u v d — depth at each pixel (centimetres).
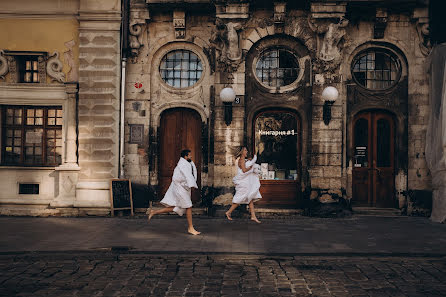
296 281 464
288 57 1046
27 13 1020
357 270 512
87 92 1004
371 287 442
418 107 1020
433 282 462
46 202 1010
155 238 704
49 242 665
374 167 1048
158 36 1051
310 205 995
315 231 781
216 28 1021
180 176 738
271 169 1051
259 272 502
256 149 1054
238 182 855
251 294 418
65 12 1016
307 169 1020
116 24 1003
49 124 1046
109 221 909
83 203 988
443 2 970
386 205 1044
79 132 1005
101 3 1002
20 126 1048
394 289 435
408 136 1021
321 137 997
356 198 1048
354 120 1052
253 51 1038
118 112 1012
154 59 1056
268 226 841
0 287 438
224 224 868
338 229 805
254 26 1019
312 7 982
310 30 1013
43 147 1042
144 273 496
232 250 610
